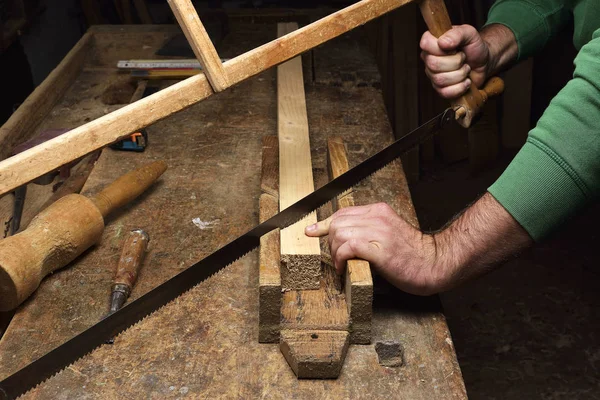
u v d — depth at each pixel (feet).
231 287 5.79
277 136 7.57
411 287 5.51
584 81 4.94
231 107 8.73
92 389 4.89
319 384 4.99
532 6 7.59
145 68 9.30
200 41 5.27
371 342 5.36
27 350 5.20
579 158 4.97
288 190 6.38
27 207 7.59
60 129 8.18
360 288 5.14
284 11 11.62
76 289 5.78
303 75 9.48
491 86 7.36
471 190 14.44
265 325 5.21
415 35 14.17
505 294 11.84
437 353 5.29
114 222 6.56
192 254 6.20
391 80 14.71
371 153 7.75
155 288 5.31
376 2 6.15
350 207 5.82
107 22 16.19
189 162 7.55
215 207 6.82
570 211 5.16
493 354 10.78
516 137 15.23
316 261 5.49
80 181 7.18
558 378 10.37
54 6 14.30
